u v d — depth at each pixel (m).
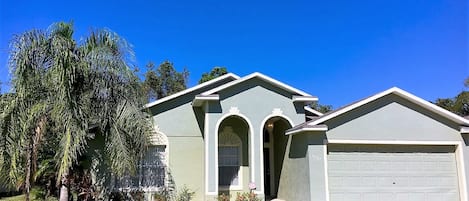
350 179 16.50
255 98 18.53
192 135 19.33
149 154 18.70
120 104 14.94
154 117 19.06
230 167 19.73
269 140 21.31
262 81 18.78
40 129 13.92
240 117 18.28
